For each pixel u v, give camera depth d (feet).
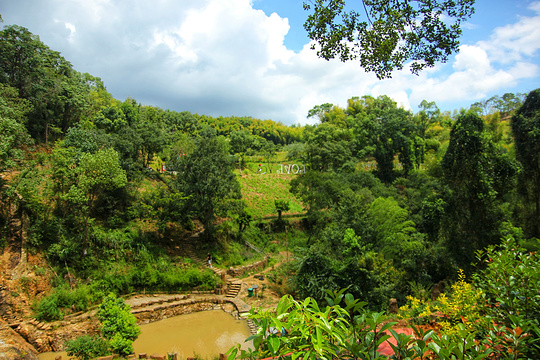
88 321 53.16
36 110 95.14
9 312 49.78
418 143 178.91
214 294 71.00
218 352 47.29
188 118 228.43
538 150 79.30
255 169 171.22
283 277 77.10
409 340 8.77
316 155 158.30
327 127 191.21
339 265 57.36
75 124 99.71
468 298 17.67
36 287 54.75
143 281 65.98
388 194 120.67
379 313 8.15
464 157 79.92
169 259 76.64
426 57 23.41
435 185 116.16
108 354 40.91
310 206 114.32
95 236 68.59
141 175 96.68
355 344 7.89
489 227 75.46
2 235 57.06
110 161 64.34
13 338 45.19
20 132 65.98
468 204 78.79
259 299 67.67
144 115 163.12
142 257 71.41
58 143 83.56
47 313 51.52
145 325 57.36
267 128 344.08
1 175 65.92
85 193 65.92
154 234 83.82
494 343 10.62
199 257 83.97
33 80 103.09
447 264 71.92
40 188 70.69
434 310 28.07
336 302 8.95
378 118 194.90
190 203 87.51
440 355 8.07
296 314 8.05
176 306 62.80
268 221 119.14
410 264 69.21
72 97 105.60
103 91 198.70
